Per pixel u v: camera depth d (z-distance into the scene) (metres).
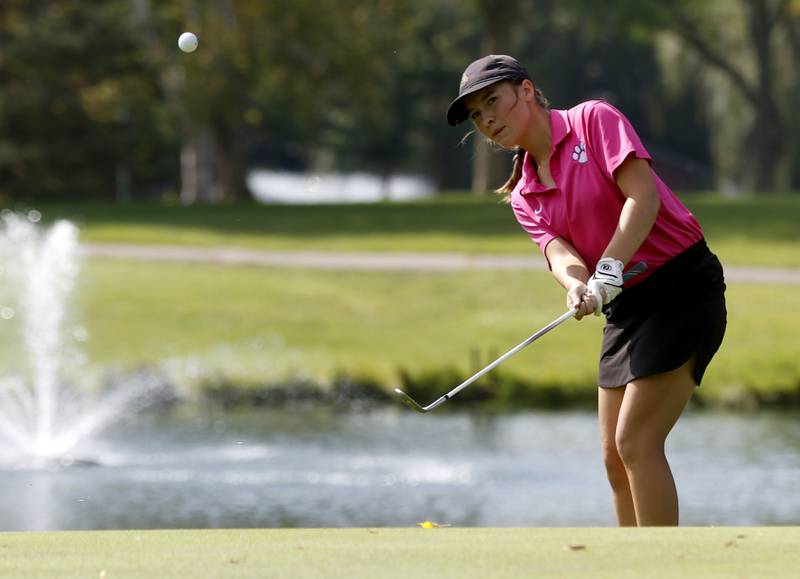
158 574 11.64
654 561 12.12
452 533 13.91
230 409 57.12
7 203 131.12
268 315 75.31
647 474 17.45
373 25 133.62
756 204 122.75
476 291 81.81
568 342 68.12
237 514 32.81
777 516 31.27
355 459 42.56
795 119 172.00
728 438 46.59
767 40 164.88
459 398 59.09
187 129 143.25
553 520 31.78
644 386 17.47
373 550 12.77
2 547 13.12
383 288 83.00
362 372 60.62
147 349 67.12
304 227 109.56
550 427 50.62
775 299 77.69
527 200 18.70
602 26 170.00
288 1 127.75
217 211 122.06
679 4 162.62
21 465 41.38
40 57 144.75
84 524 31.28
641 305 17.66
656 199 17.30
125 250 95.50
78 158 154.00
